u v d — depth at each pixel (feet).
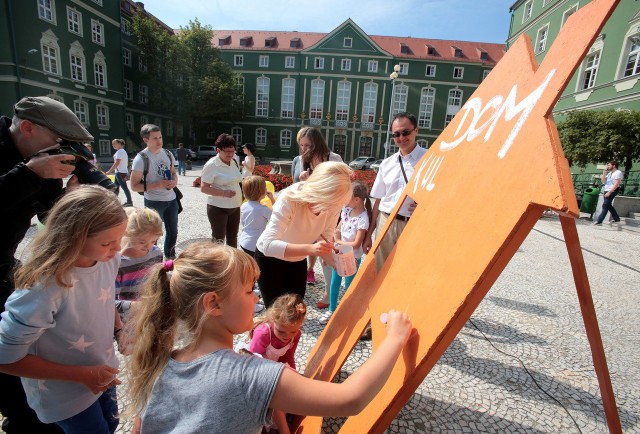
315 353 6.97
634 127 36.09
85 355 4.41
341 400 2.78
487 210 2.88
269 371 2.93
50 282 3.84
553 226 29.40
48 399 4.30
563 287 14.51
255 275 3.68
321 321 10.35
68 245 3.80
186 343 3.42
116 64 89.51
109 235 4.00
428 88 124.98
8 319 3.73
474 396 7.46
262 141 133.69
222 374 2.96
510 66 4.20
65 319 4.13
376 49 123.65
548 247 21.58
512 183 2.65
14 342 3.71
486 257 2.49
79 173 5.68
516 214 2.37
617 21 48.08
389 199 10.11
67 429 4.55
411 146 9.82
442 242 3.58
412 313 3.46
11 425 5.23
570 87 57.21
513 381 8.02
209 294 3.28
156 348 3.40
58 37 72.64
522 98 3.30
